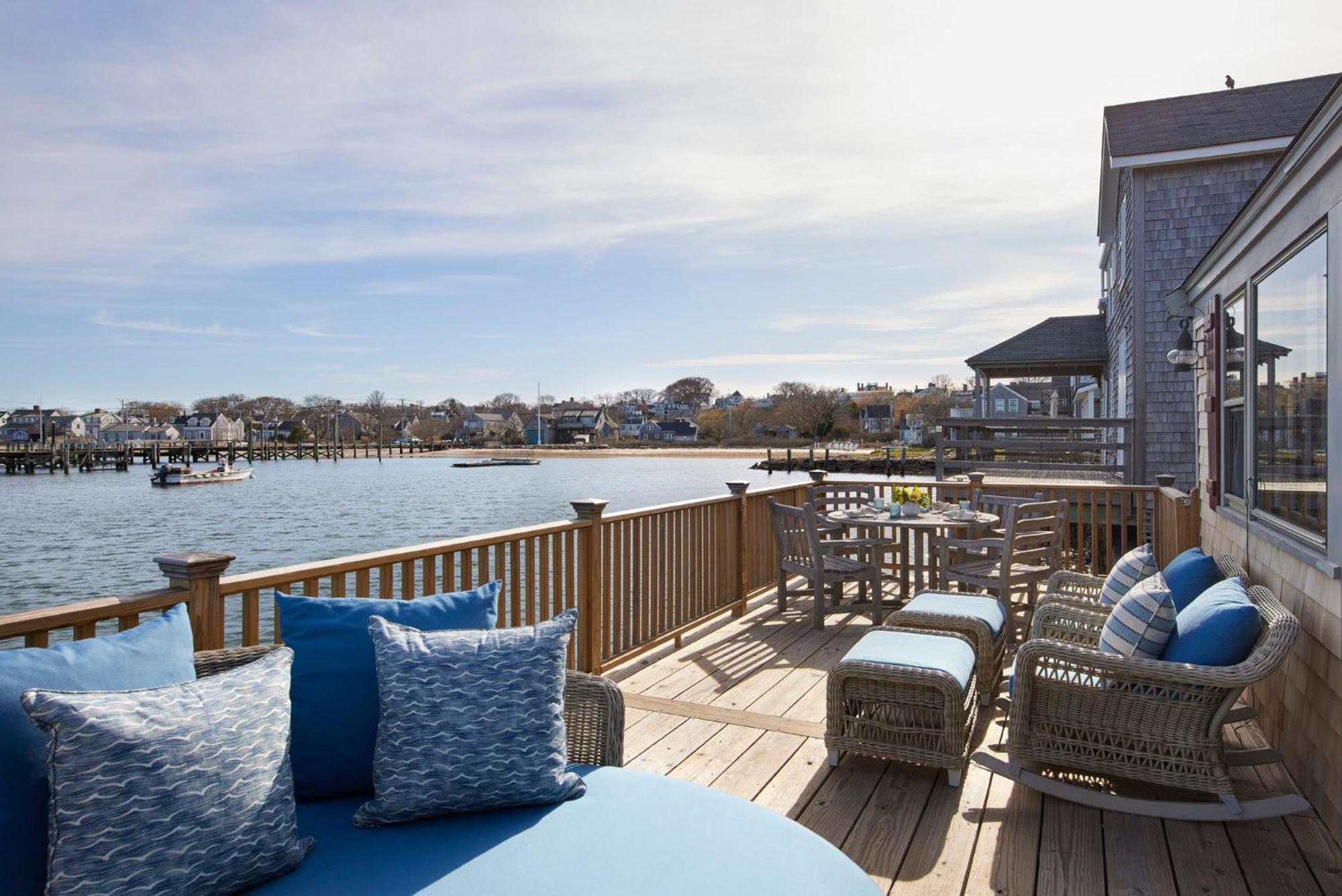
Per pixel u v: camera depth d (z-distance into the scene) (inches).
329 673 80.0
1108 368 558.9
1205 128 375.2
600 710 88.2
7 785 56.5
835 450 2541.8
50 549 791.1
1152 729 106.3
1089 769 109.2
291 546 808.9
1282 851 97.3
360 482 1761.8
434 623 86.0
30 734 58.3
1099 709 109.3
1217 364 179.0
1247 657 103.0
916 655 121.8
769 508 226.5
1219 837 100.8
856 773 119.9
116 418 3459.6
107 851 56.1
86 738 56.7
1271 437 135.3
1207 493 192.7
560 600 155.7
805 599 242.7
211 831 60.4
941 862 95.3
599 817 74.7
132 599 83.6
